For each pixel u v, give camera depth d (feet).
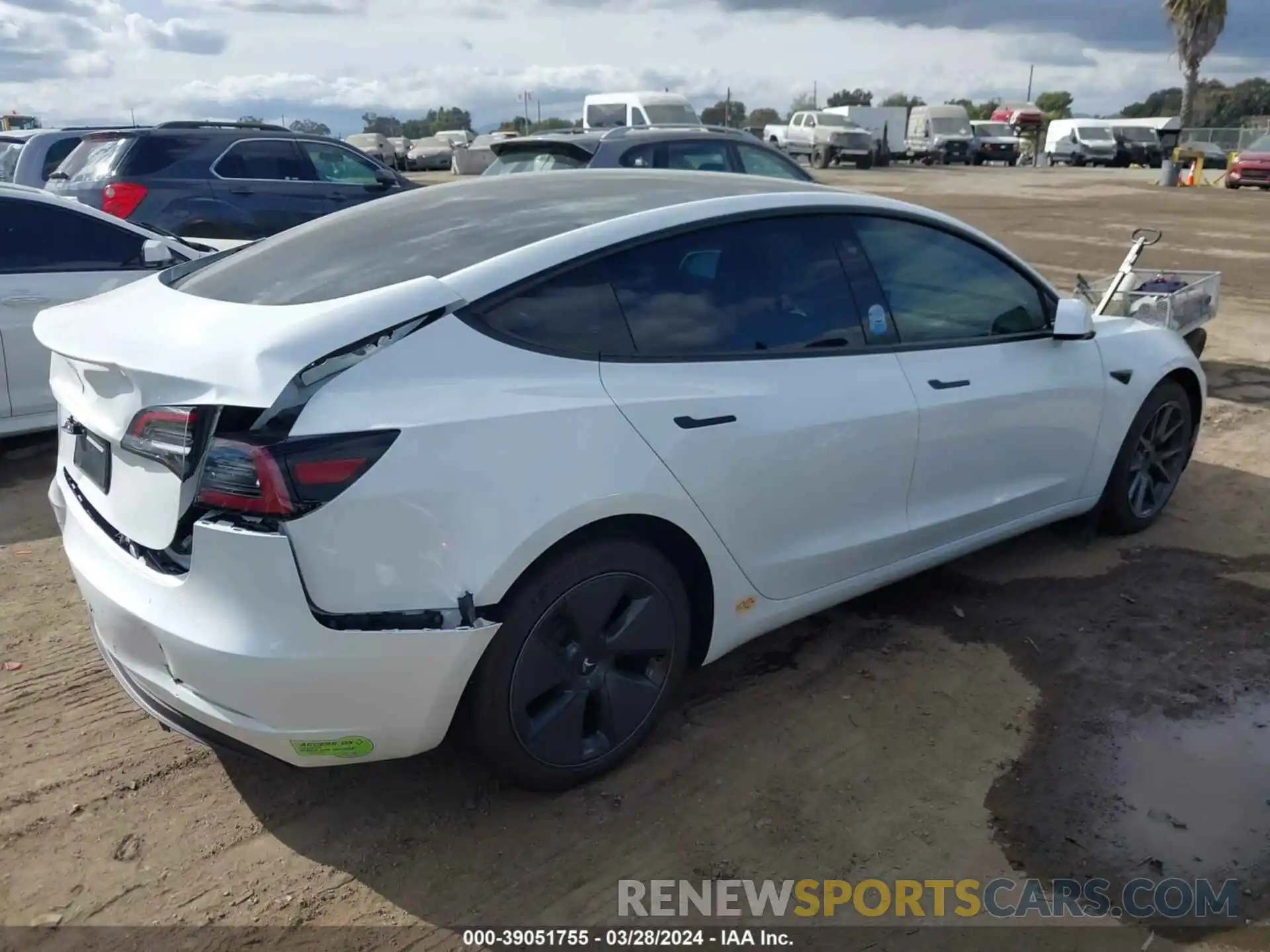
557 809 9.92
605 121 72.33
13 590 14.33
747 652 12.82
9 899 8.75
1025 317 14.05
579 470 9.12
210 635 8.14
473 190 12.32
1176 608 13.85
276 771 10.44
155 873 9.07
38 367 19.38
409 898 8.84
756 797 10.12
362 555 8.13
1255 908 8.73
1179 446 16.46
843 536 11.77
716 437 10.14
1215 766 10.57
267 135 33.30
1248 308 35.04
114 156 31.17
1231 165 92.07
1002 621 13.58
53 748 10.77
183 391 8.25
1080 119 149.79
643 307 10.12
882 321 12.14
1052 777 10.39
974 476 13.19
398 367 8.52
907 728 11.24
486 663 8.94
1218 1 144.66
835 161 124.47
